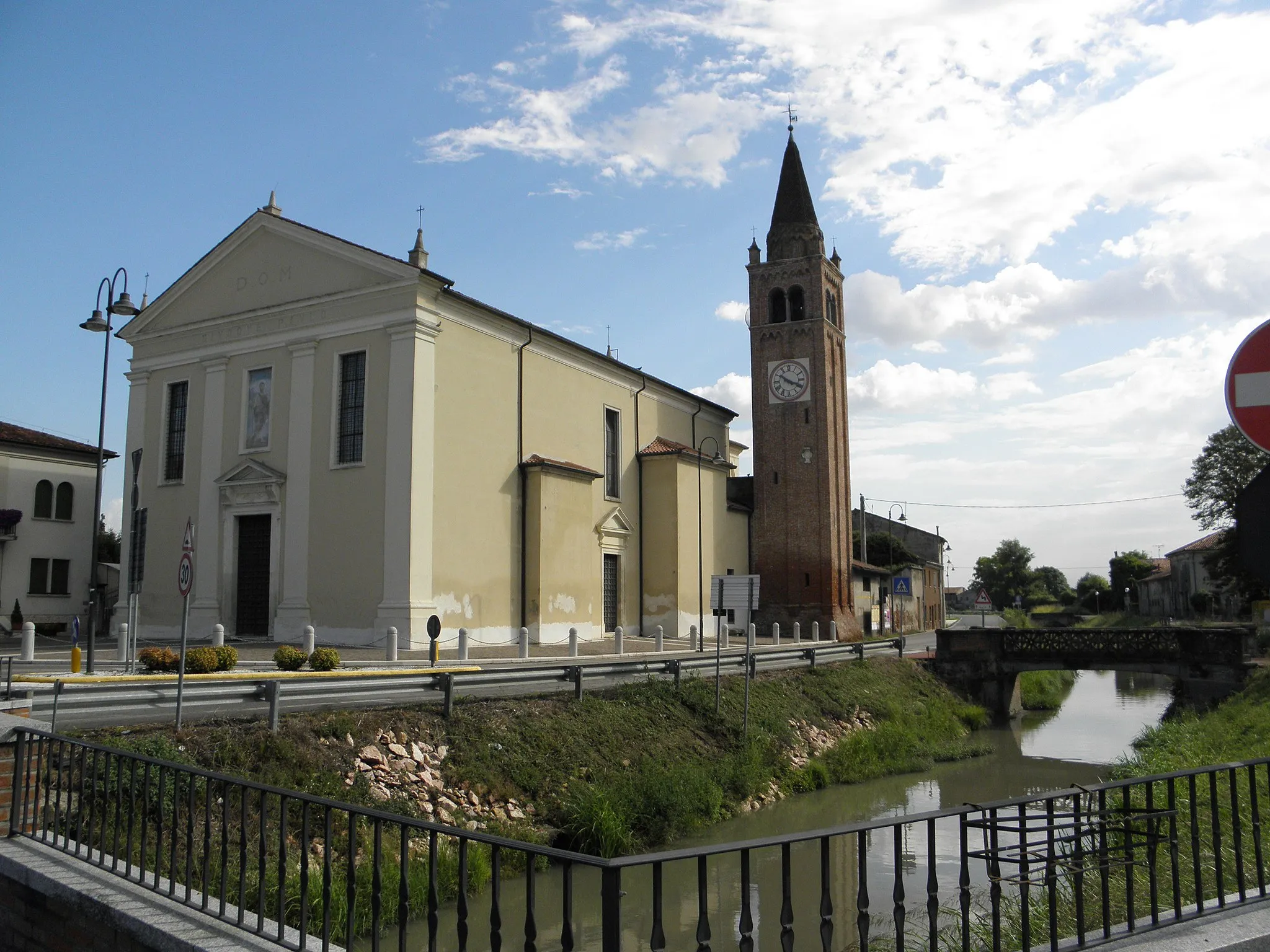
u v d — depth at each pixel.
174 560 33.56
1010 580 149.25
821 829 5.38
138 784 11.78
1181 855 11.19
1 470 42.84
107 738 12.87
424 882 12.94
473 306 31.77
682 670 25.66
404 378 29.50
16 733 8.78
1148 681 60.50
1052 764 27.66
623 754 20.03
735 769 21.62
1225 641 34.16
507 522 32.97
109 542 58.19
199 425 33.75
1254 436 5.62
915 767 26.55
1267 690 27.97
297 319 31.91
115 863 7.67
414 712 17.27
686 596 41.78
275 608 30.95
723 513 46.38
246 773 13.61
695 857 4.98
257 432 32.56
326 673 15.69
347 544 29.86
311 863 12.09
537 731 18.91
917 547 89.62
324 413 30.89
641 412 43.03
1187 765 19.33
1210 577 61.47
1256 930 6.21
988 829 6.05
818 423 48.91
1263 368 5.65
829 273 51.28
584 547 36.09
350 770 14.98
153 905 6.96
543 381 35.75
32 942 7.71
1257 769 17.59
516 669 19.48
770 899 14.80
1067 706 43.75
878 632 58.09
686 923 13.52
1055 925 6.11
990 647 37.78
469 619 30.80
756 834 18.89
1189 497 59.84
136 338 35.66
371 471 29.72
